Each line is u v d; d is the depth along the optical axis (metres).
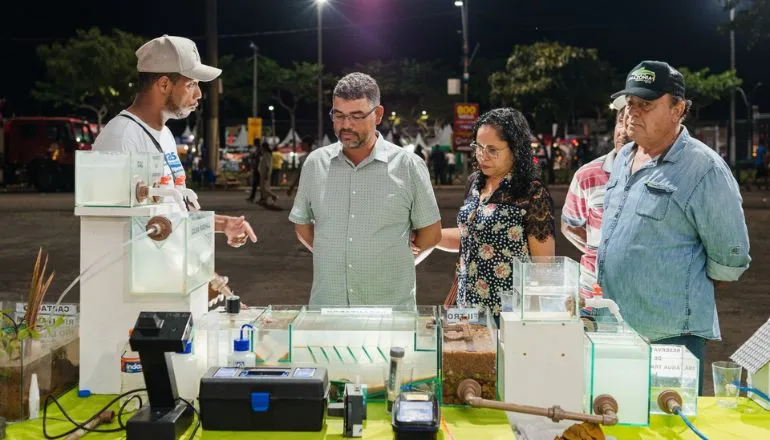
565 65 32.00
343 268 3.25
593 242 3.72
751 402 2.64
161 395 2.25
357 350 2.45
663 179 3.04
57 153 23.77
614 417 2.21
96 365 2.60
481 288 3.25
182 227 2.53
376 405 2.47
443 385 2.46
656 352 2.46
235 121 61.44
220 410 2.23
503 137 3.19
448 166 30.42
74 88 35.31
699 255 3.04
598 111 36.69
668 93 3.00
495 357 2.44
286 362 2.45
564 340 2.31
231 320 2.58
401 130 52.19
